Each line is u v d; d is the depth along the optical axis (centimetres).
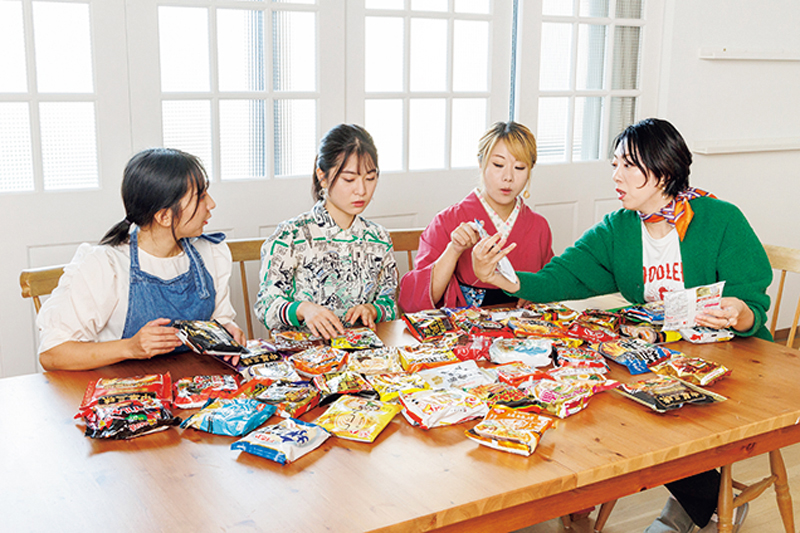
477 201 204
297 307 156
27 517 84
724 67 326
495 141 190
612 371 135
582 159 317
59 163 224
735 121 335
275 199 256
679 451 104
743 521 183
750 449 120
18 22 212
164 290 146
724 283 149
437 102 281
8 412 113
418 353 137
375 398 119
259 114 250
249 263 252
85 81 224
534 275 177
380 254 181
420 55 274
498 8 284
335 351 137
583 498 102
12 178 220
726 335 154
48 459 98
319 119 258
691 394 118
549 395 116
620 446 103
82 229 229
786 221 356
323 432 104
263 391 119
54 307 136
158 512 85
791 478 224
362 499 88
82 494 89
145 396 112
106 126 227
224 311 158
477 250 160
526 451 99
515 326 152
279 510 86
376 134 272
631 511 204
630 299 180
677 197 165
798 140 344
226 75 242
